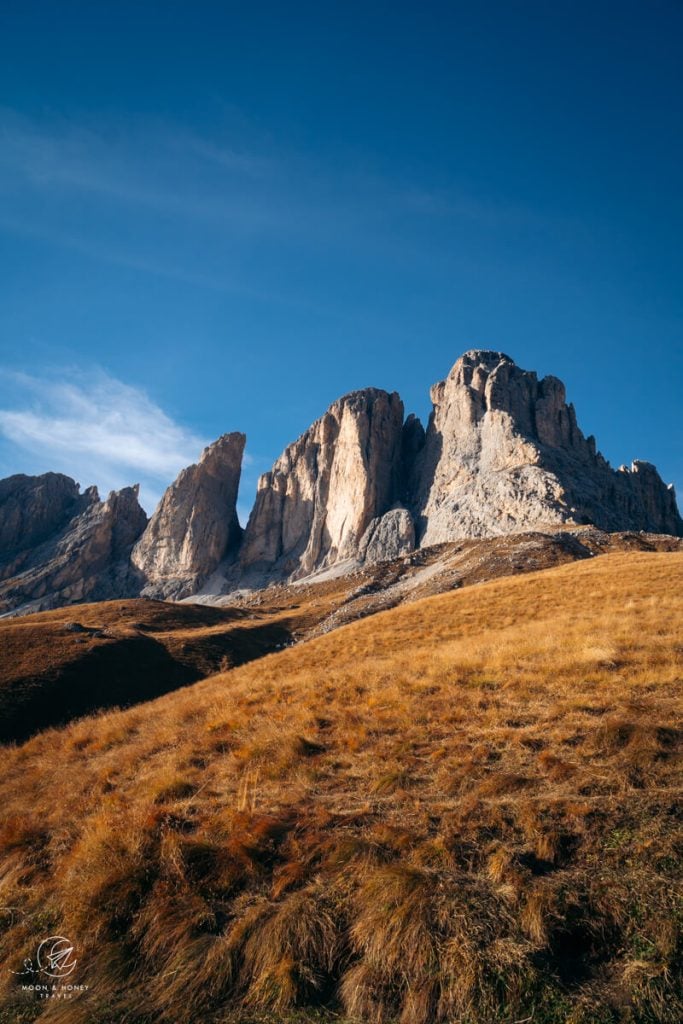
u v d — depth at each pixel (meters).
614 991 6.38
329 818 9.74
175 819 10.52
